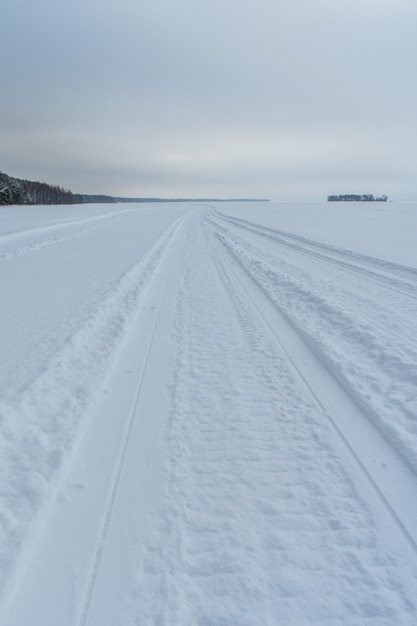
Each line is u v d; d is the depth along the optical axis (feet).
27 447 10.80
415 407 12.32
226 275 35.60
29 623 6.53
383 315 21.76
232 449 10.81
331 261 41.52
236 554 7.73
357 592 6.99
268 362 16.42
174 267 39.88
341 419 12.14
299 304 24.90
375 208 206.28
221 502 9.01
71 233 75.10
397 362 15.31
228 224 105.60
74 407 12.89
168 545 7.96
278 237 67.92
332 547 7.86
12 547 7.80
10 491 9.23
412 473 9.82
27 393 13.23
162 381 14.84
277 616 6.62
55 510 8.87
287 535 8.14
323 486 9.42
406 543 7.93
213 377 15.08
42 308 24.59
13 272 37.47
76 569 7.50
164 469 10.09
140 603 6.86
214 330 20.56
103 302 25.26
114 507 8.93
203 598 6.93
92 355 17.28
